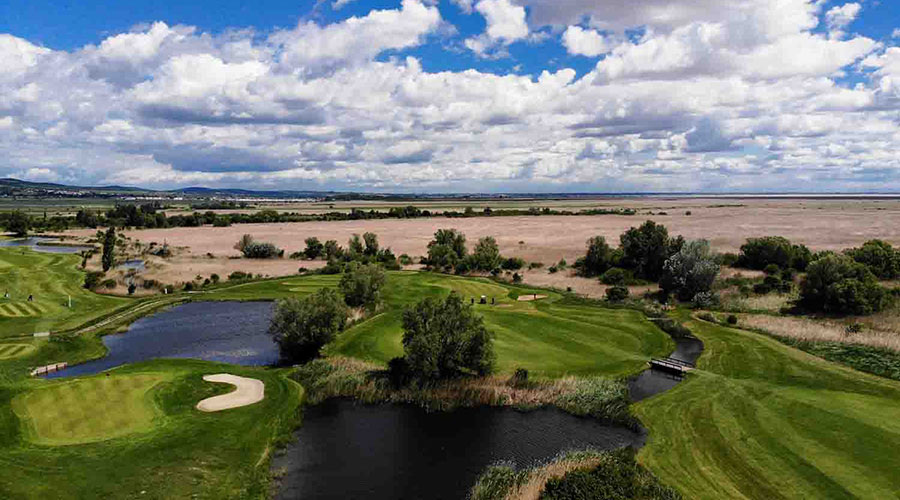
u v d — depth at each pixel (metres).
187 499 26.12
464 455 31.58
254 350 53.12
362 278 65.94
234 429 33.38
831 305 61.06
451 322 41.38
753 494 26.03
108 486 26.44
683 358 47.66
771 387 39.22
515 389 40.06
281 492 27.72
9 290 76.44
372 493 27.66
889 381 40.03
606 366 45.09
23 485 25.92
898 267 75.00
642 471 27.94
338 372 43.19
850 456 28.75
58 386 38.50
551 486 25.86
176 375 42.03
